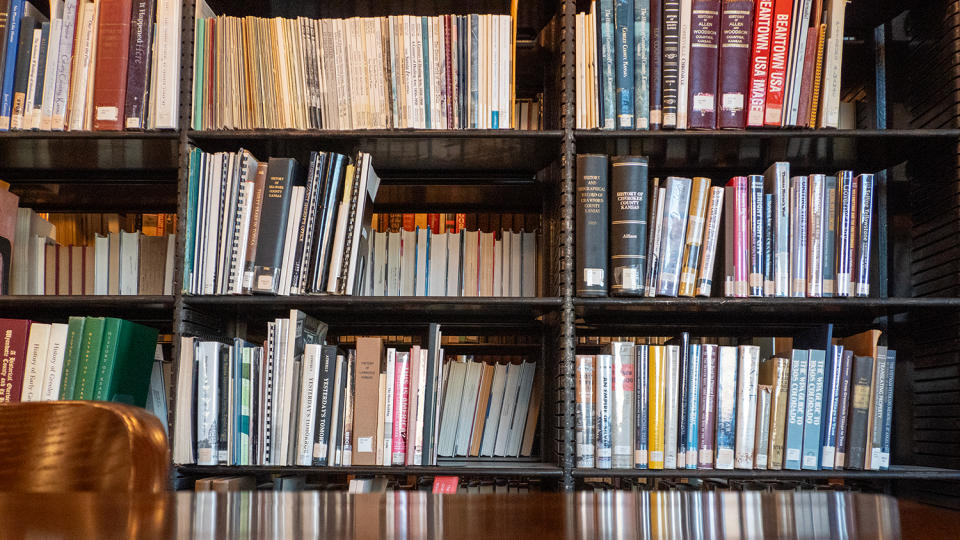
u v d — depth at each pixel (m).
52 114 1.92
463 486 1.99
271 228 1.88
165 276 2.05
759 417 1.85
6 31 1.94
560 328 1.90
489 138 1.92
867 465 1.85
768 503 0.48
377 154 2.06
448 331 2.29
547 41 2.14
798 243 1.89
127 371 1.86
